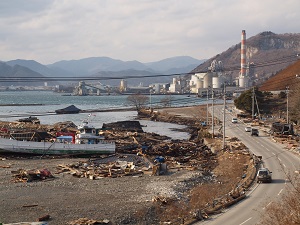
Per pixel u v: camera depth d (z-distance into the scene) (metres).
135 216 38.09
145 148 81.12
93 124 148.12
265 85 198.12
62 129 107.50
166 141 98.69
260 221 31.95
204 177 55.84
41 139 84.31
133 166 62.09
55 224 35.84
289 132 92.19
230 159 66.88
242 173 54.47
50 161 70.38
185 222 33.41
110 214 38.56
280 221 26.50
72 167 62.94
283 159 62.91
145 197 44.62
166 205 41.56
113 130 113.12
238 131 102.81
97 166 63.41
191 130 127.81
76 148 76.88
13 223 33.38
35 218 37.53
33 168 62.78
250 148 75.25
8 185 50.88
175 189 48.41
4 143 73.56
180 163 67.31
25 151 74.75
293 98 125.06
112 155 75.88
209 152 78.19
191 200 43.28
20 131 91.12
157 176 56.50
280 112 139.00
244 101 146.25
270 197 40.31
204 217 34.69
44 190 48.38
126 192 47.12
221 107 192.38
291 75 182.75
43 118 176.62
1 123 125.12
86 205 41.69
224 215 35.19
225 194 42.50
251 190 44.16
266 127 110.38
